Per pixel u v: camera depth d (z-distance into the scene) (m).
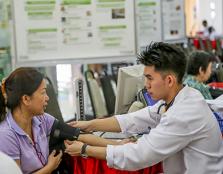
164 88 1.75
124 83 2.73
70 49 3.73
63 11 3.66
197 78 3.20
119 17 3.79
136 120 2.17
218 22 13.24
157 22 4.77
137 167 1.75
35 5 3.59
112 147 1.80
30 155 1.85
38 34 3.64
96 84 3.95
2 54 3.68
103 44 3.79
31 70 1.84
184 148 1.76
